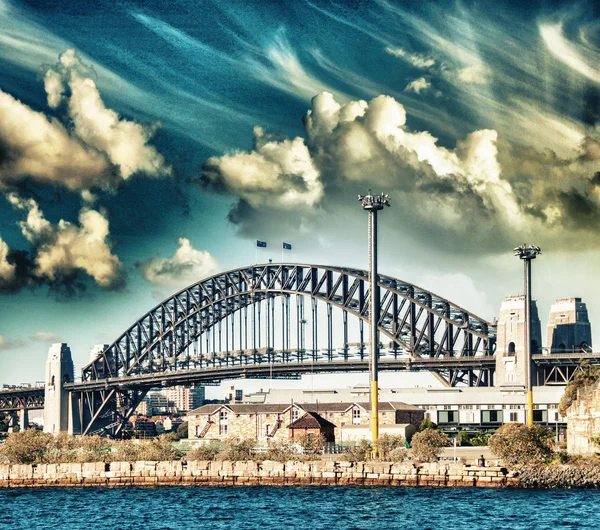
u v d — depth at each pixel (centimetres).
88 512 16488
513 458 18500
